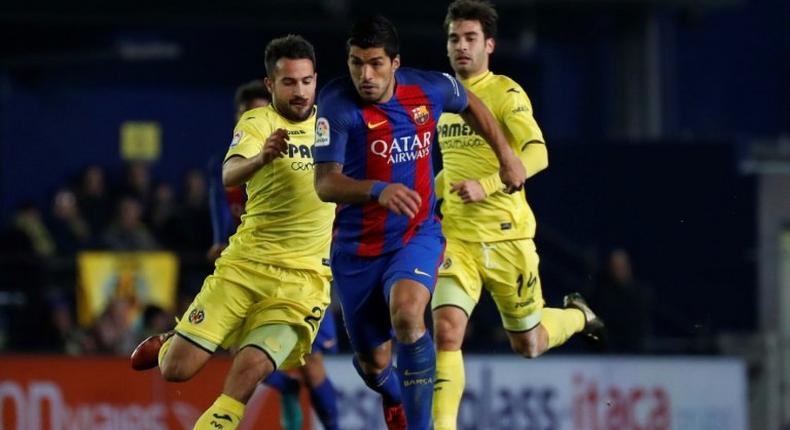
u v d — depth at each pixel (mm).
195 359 30984
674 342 58875
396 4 65750
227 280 31109
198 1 63844
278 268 31078
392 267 30203
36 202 69500
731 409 52906
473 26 33156
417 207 27703
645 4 69375
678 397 52469
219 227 37844
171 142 71875
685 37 81000
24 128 69812
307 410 48250
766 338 59031
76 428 47906
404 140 29594
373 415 48906
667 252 62312
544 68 75500
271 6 64562
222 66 74875
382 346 31953
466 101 30188
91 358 48250
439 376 32062
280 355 30984
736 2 70750
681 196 62469
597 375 51656
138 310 51438
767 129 82062
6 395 47906
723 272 62469
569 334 36531
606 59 76625
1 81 70812
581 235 61938
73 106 70625
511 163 30266
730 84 81625
